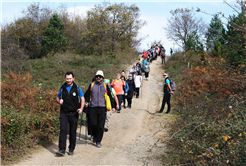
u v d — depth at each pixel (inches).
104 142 253.6
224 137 150.0
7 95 245.3
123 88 411.5
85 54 1119.0
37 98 263.0
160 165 180.7
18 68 714.2
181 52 1030.4
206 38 708.7
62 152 201.2
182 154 182.5
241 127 171.6
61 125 205.5
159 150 217.3
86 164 186.2
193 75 343.9
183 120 257.8
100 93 230.5
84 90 491.2
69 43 1314.0
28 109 237.6
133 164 186.5
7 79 291.3
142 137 269.4
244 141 154.4
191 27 969.5
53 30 1139.9
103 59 959.0
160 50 1272.1
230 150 148.2
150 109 436.8
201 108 259.4
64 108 208.5
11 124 190.7
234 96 238.4
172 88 378.6
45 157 198.5
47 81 642.8
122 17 1202.0
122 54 1184.2
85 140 250.2
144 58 892.6
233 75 271.6
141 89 629.3
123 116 381.4
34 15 1251.8
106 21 1200.2
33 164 180.7
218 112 220.1
